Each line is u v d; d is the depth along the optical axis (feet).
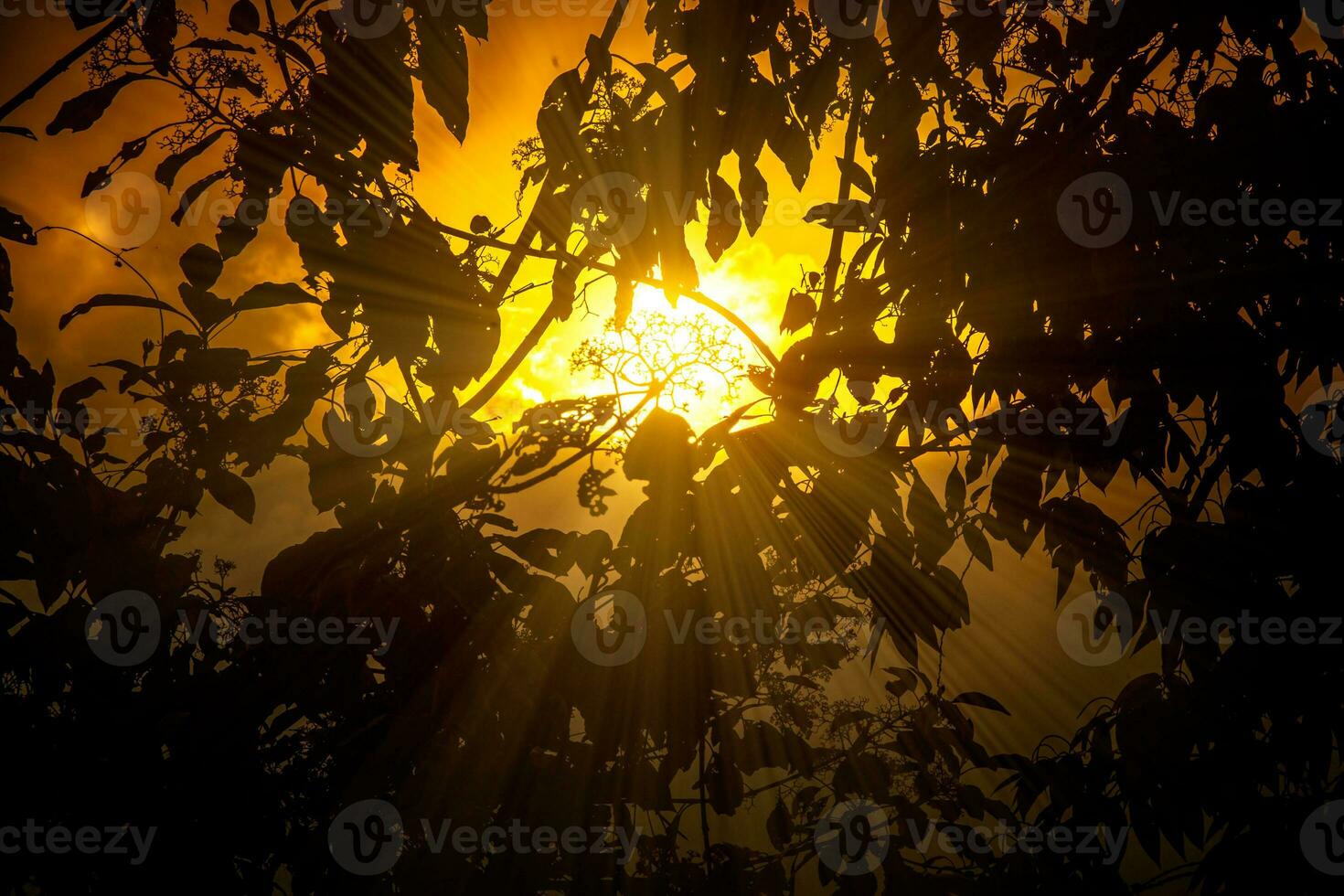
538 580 3.76
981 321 3.86
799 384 3.88
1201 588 3.76
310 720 3.87
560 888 3.80
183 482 3.94
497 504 3.78
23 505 3.75
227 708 3.71
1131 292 3.70
